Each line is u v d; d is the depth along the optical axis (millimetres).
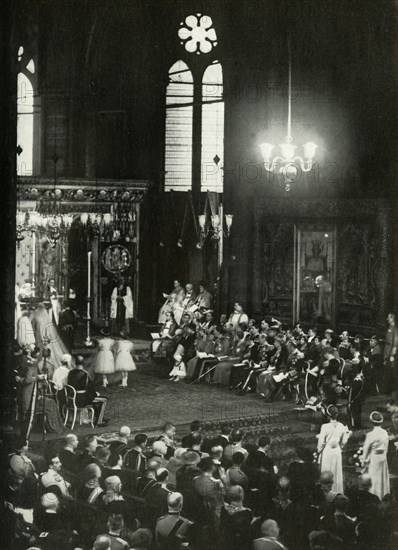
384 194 29000
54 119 34125
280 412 23984
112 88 35031
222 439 17766
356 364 23859
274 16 31875
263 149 25203
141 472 16250
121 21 34406
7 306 12328
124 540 12547
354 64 30250
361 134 30062
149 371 29359
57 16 33281
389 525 13633
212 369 27734
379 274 28094
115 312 33438
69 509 13742
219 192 34781
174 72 35250
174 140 35438
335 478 19031
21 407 18078
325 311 30234
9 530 12148
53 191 32312
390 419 23750
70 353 27719
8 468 12180
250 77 33000
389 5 29250
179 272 35094
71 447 16422
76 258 33844
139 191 33906
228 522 13266
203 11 34250
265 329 27312
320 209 30094
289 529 13688
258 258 32250
